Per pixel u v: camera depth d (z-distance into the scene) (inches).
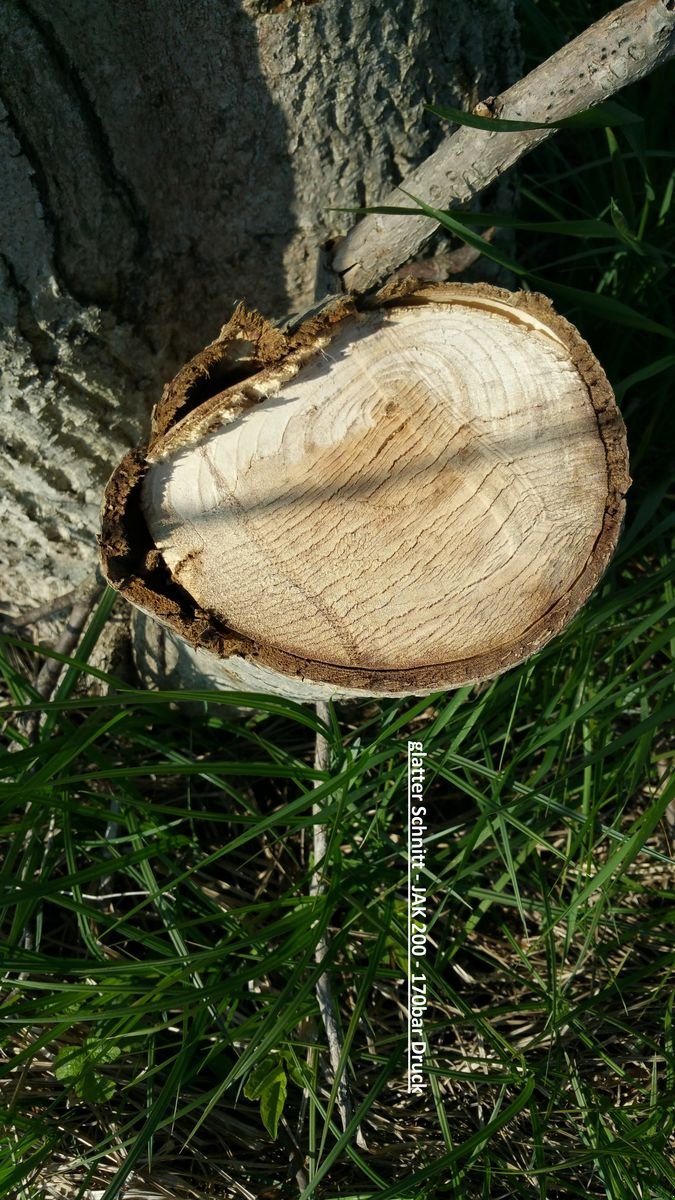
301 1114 27.4
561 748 29.3
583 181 33.5
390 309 24.2
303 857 30.5
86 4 23.5
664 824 30.5
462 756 29.0
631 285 31.6
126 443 28.3
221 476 24.1
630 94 33.2
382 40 25.1
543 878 29.5
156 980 27.6
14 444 27.4
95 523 29.5
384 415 23.9
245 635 24.6
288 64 24.8
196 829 31.0
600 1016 27.8
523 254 33.2
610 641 30.7
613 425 23.8
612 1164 26.3
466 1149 25.6
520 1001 29.5
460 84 26.5
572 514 23.9
